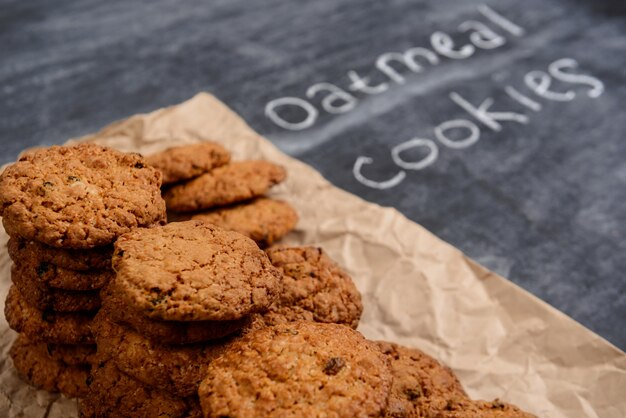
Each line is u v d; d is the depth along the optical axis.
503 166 0.53
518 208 0.50
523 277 0.46
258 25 0.64
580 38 0.66
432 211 0.50
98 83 0.56
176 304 0.32
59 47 0.59
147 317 0.33
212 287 0.32
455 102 0.58
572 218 0.50
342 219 0.47
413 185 0.51
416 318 0.43
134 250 0.33
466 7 0.69
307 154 0.52
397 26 0.66
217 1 0.67
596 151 0.54
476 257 0.47
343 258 0.45
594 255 0.48
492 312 0.43
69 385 0.38
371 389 0.31
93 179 0.35
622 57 0.64
